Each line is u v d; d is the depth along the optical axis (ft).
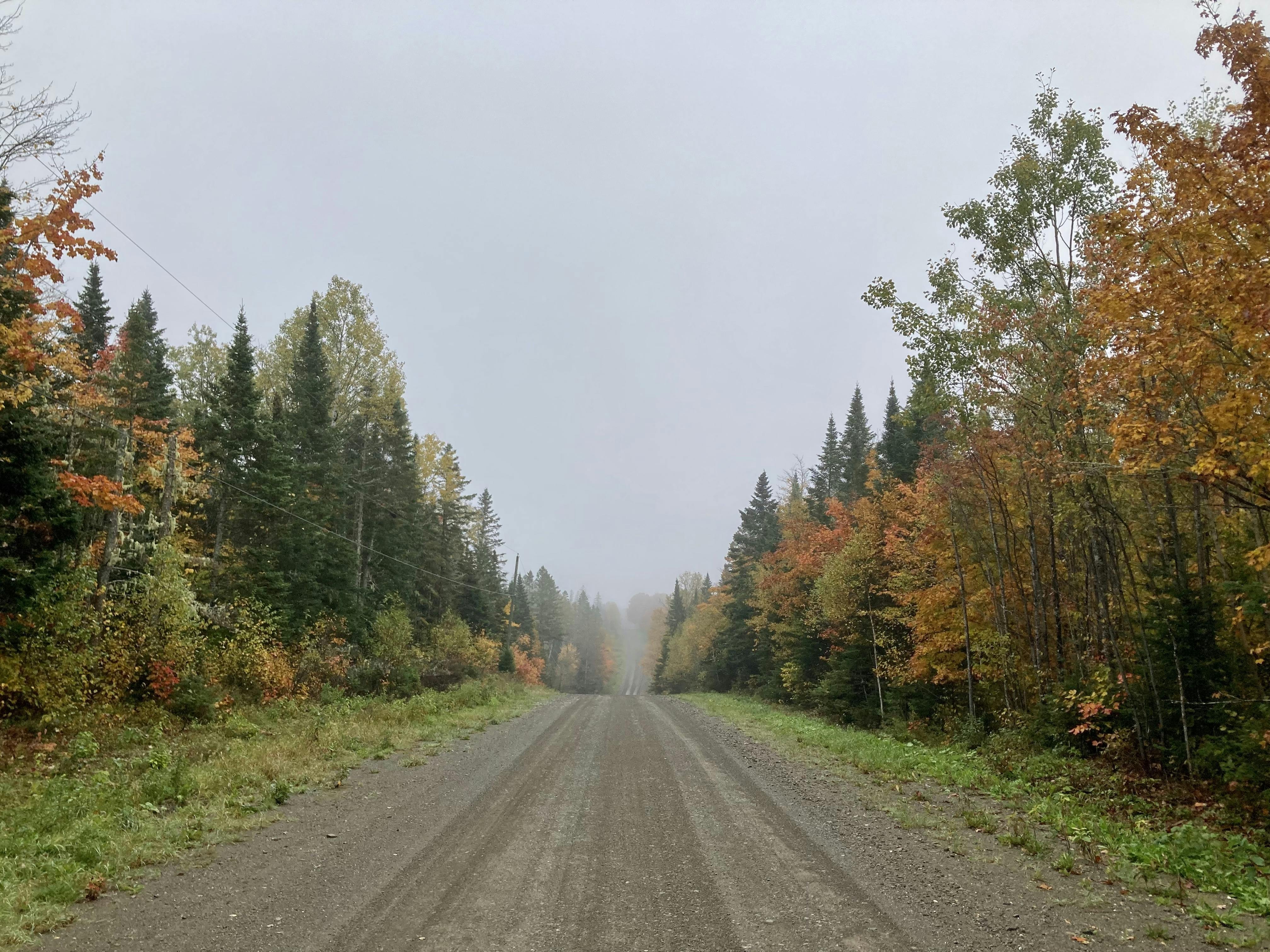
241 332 85.20
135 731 45.21
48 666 45.60
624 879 20.59
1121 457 31.81
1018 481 57.31
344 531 109.81
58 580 46.52
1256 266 26.14
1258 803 28.81
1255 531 38.91
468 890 19.51
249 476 83.61
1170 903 18.90
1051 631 58.39
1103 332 34.86
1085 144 50.49
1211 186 27.55
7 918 16.38
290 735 47.39
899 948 15.92
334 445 101.40
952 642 66.90
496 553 202.59
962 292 54.75
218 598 76.69
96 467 61.46
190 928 16.56
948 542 69.77
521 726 62.64
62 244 37.37
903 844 24.61
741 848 23.88
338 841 24.26
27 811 26.04
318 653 78.84
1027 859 22.76
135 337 77.46
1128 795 34.04
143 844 22.75
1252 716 32.71
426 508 145.89
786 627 115.85
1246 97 28.09
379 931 16.58
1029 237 52.65
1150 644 39.06
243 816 27.14
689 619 230.89
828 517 133.59
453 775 37.09
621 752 46.39
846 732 61.46
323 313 124.47
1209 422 27.86
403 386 128.26
